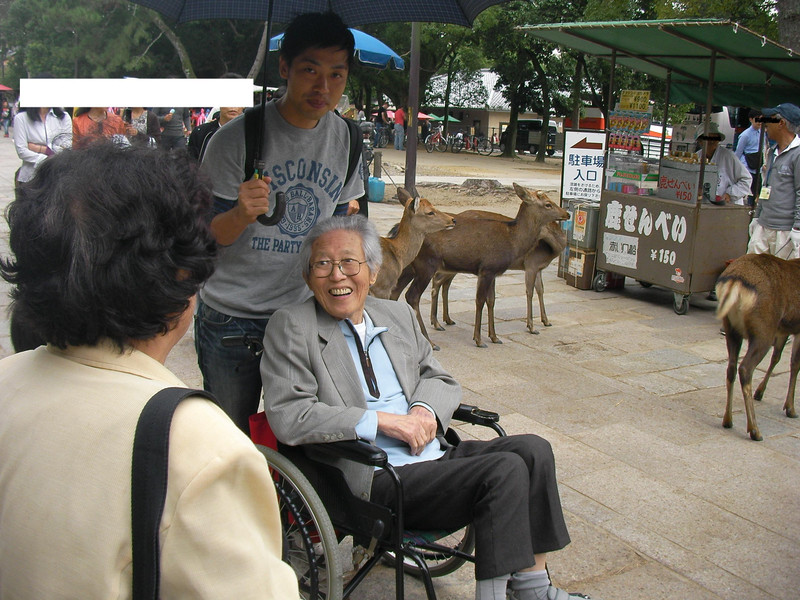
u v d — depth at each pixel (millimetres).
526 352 6078
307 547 2318
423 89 37500
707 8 12234
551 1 27031
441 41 34000
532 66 34312
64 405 1070
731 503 3695
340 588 2334
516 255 6168
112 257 1058
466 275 9000
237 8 3240
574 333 6691
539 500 2412
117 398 1061
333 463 2500
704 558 3199
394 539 2326
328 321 2611
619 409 4895
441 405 2637
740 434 4574
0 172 15695
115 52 20234
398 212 13008
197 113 11250
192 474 1000
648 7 16750
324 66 2523
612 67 8117
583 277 8344
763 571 3117
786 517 3580
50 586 1000
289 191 2707
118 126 4273
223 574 996
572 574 3047
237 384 2805
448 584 2980
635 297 8141
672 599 2904
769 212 6715
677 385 5418
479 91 48531
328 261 2549
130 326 1092
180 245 1135
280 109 2662
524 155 42531
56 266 1062
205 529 992
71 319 1071
